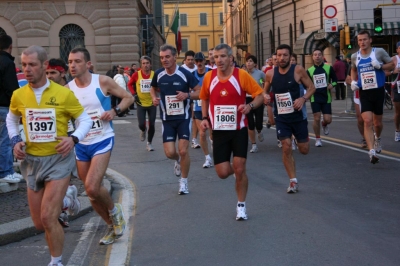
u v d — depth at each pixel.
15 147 5.16
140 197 8.76
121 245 6.35
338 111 23.73
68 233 6.94
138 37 32.56
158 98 8.93
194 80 8.78
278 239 6.32
